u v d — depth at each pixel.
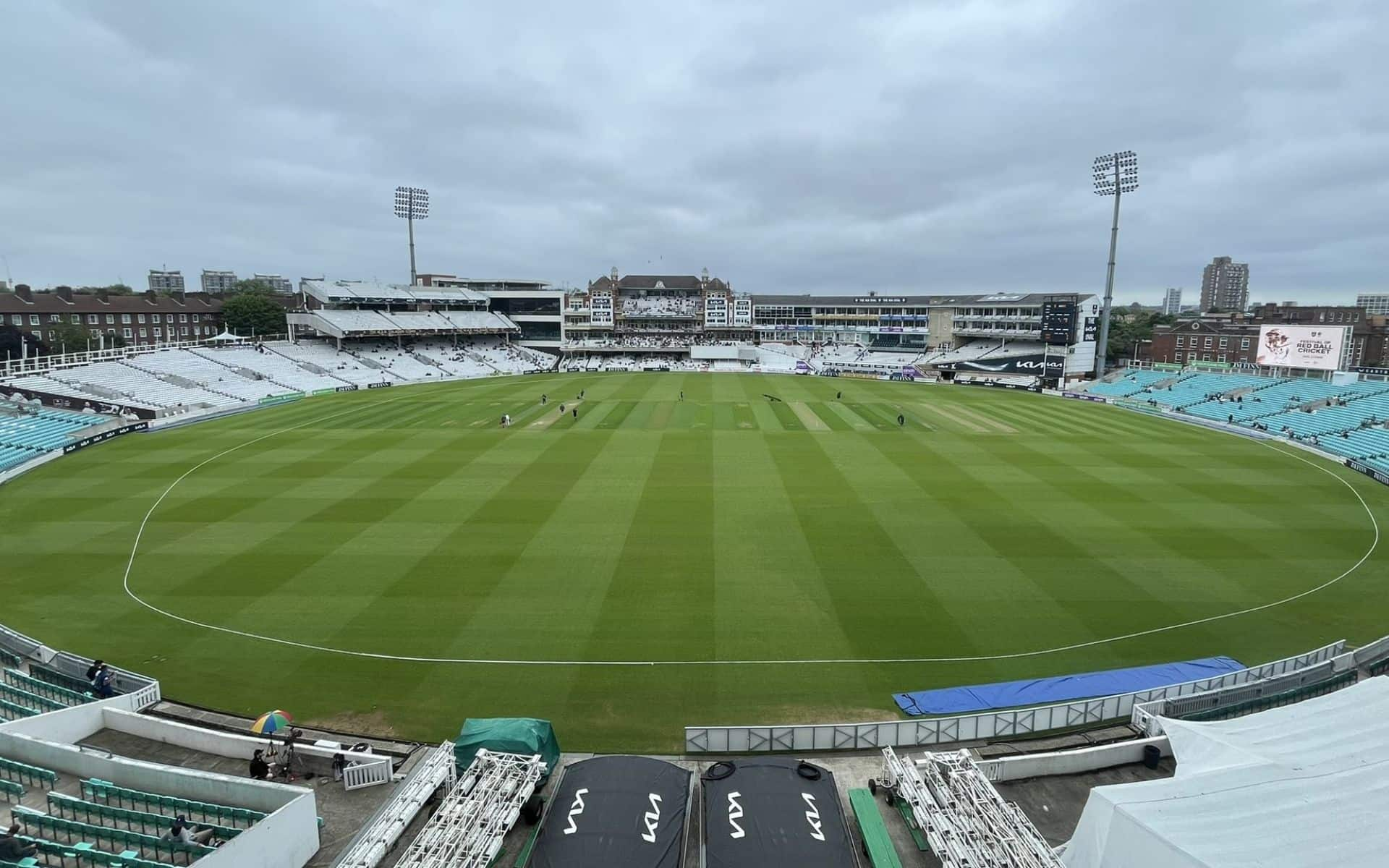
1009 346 106.44
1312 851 9.59
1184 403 65.94
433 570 25.02
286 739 14.38
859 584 23.97
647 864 10.69
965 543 27.78
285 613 21.78
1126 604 22.55
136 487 35.66
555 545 27.36
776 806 11.84
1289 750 12.02
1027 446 47.59
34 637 20.28
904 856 12.09
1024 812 13.21
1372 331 84.19
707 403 68.25
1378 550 27.33
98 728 15.34
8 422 46.38
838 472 39.31
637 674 18.53
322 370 83.81
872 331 129.25
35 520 30.36
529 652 19.55
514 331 123.94
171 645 19.88
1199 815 10.35
